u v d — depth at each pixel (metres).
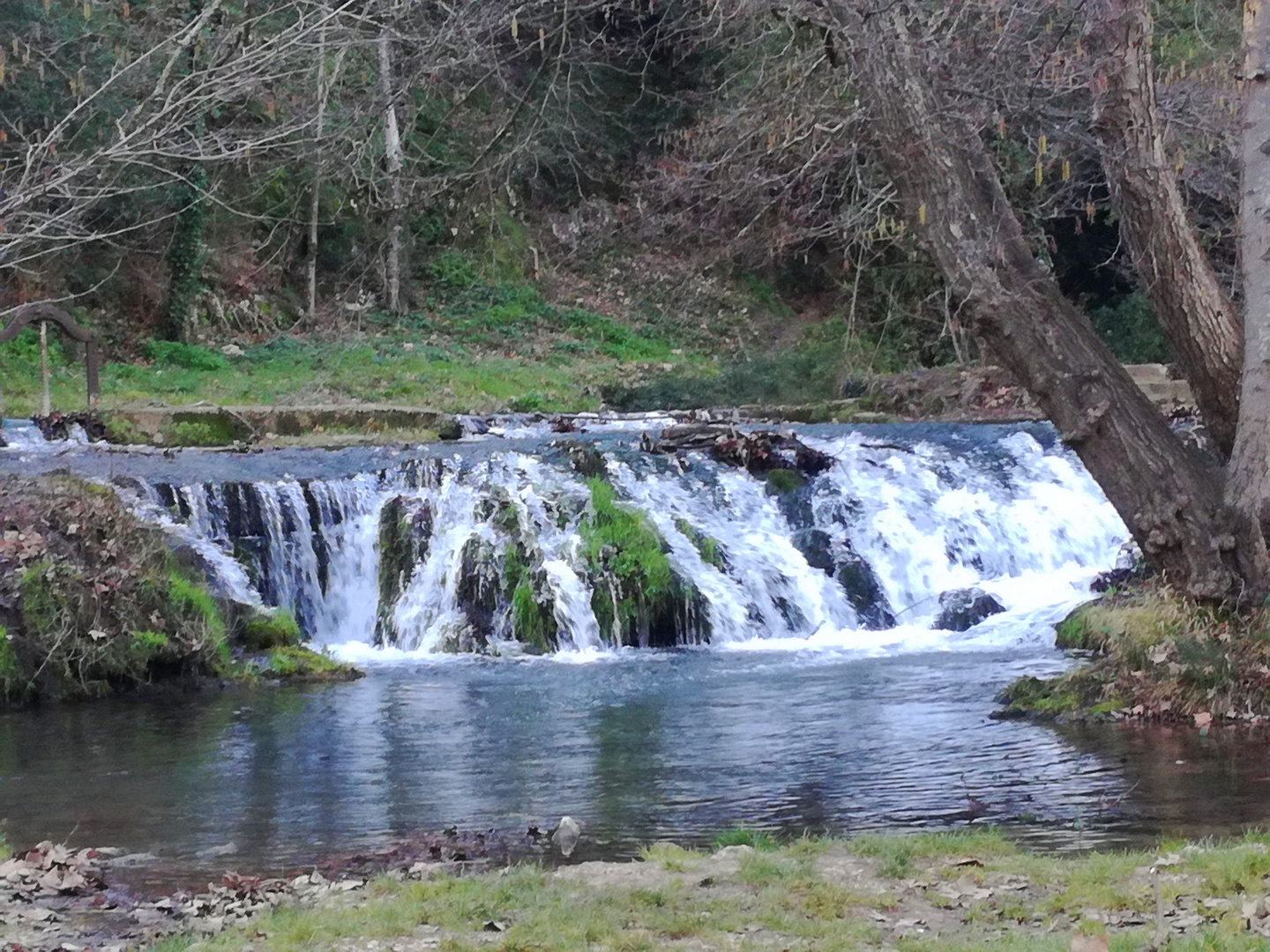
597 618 14.45
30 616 11.61
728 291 37.84
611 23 12.75
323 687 12.19
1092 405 10.58
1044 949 4.64
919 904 5.47
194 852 6.90
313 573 15.09
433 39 8.34
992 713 10.31
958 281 10.65
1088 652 13.09
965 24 11.69
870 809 7.52
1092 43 10.41
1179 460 10.55
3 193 6.16
